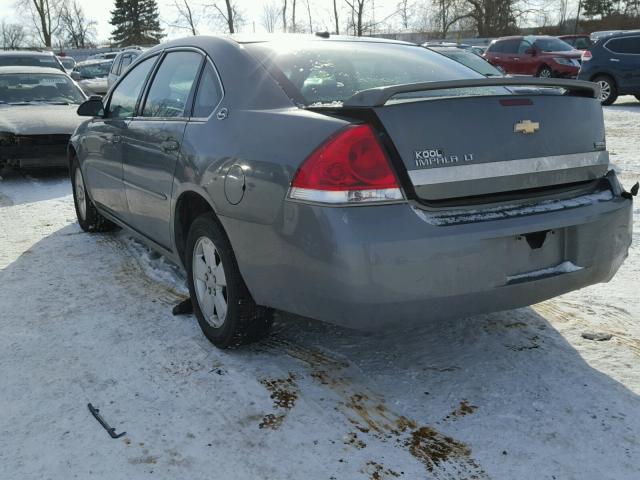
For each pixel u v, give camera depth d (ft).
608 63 50.55
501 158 8.60
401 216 7.99
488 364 9.98
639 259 14.60
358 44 11.90
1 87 31.45
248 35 11.94
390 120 8.04
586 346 10.47
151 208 12.75
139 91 14.26
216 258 10.50
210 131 10.39
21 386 9.74
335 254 7.90
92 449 8.14
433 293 8.13
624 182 23.03
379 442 8.14
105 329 11.73
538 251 8.76
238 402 9.13
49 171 29.60
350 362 10.20
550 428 8.30
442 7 126.41
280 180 8.55
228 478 7.55
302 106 9.31
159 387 9.60
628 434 8.13
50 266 15.51
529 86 8.95
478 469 7.58
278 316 11.93
